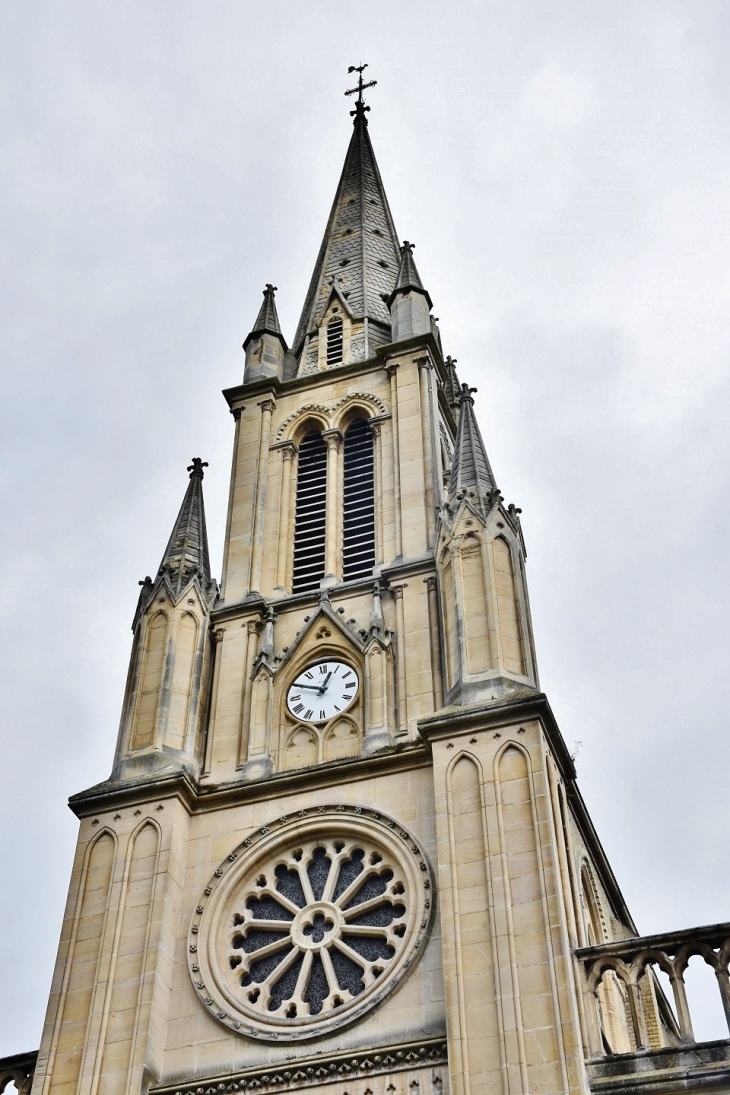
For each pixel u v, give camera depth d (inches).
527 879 1332.4
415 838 1454.2
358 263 2450.8
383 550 1830.7
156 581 1811.0
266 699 1674.5
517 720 1464.1
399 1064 1278.3
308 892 1471.5
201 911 1476.4
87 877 1501.0
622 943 1286.9
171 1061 1363.2
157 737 1627.7
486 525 1699.1
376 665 1652.3
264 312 2285.9
